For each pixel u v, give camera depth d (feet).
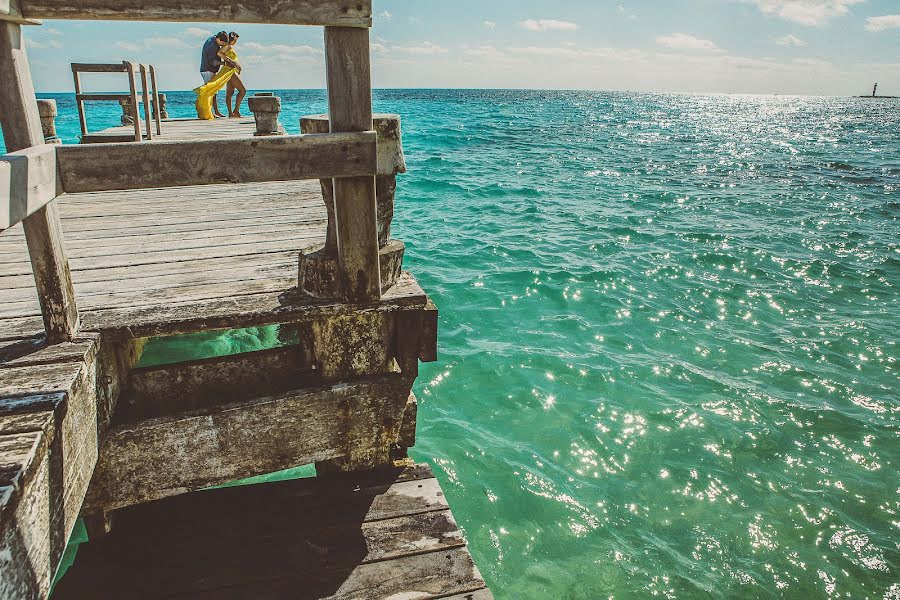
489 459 15.01
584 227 37.68
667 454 15.52
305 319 8.17
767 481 14.65
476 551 12.30
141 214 14.75
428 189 49.29
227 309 8.09
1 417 5.57
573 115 185.06
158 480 7.93
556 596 11.37
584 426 16.51
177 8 6.18
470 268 28.86
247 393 8.75
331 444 9.02
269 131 26.94
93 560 7.56
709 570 12.08
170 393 8.74
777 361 20.53
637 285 27.30
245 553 7.77
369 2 6.81
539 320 23.25
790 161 74.54
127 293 8.83
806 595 11.57
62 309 7.05
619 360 20.22
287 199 16.63
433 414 16.88
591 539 12.76
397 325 9.05
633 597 11.42
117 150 6.31
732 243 34.50
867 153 87.76
